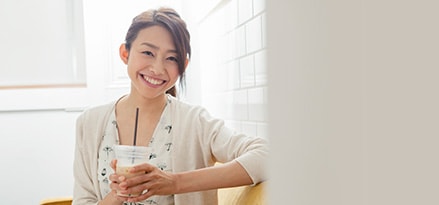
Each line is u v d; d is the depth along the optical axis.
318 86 0.27
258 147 1.51
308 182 0.29
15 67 3.30
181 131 1.68
